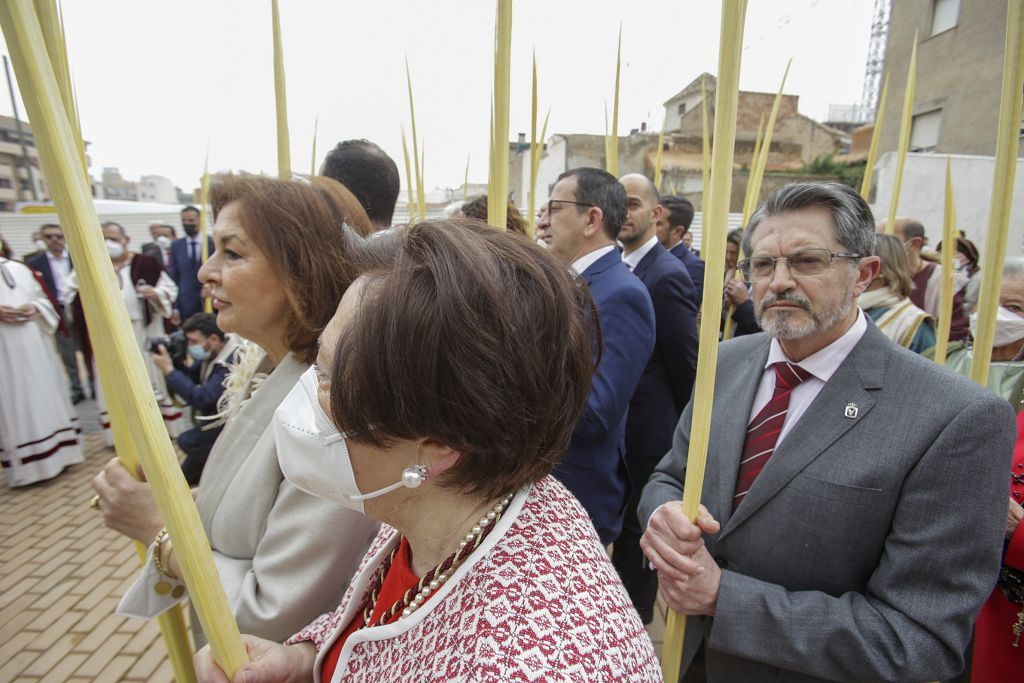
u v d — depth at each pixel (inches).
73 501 137.6
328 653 26.9
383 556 27.0
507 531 20.3
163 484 17.8
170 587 32.7
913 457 34.3
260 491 35.6
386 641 20.3
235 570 36.1
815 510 37.2
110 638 89.4
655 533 36.2
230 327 39.4
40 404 144.9
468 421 17.9
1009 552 43.8
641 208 90.0
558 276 20.1
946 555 32.5
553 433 20.4
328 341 21.2
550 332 19.1
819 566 37.5
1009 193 31.0
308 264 36.5
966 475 32.6
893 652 32.5
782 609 35.8
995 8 354.9
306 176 39.7
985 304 33.5
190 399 97.0
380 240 20.3
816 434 38.5
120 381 16.5
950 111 391.5
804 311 39.1
